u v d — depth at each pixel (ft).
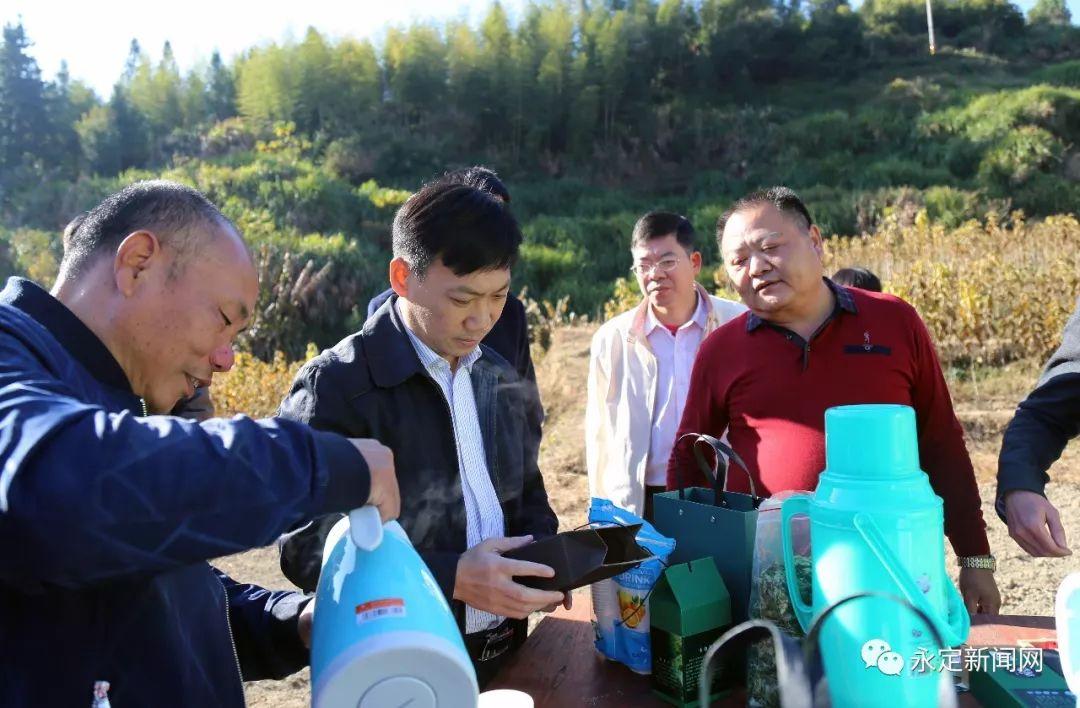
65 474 2.95
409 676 3.40
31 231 92.94
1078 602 4.36
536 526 7.02
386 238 96.43
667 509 5.98
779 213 7.82
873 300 8.12
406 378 6.11
